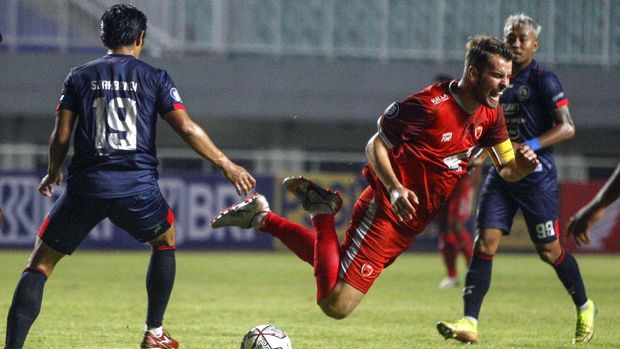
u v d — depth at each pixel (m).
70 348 21.92
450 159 18.75
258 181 71.38
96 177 18.19
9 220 68.44
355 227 18.95
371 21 87.06
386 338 24.67
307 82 84.81
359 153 86.50
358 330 26.44
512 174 19.94
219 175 70.94
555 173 24.53
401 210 17.70
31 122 84.00
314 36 86.62
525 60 24.59
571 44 86.38
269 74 84.62
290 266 56.62
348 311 19.03
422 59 86.38
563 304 35.47
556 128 23.97
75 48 84.88
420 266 59.81
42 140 84.25
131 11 18.83
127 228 18.97
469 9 86.50
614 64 86.69
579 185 73.00
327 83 84.88
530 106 24.61
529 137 24.73
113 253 68.31
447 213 43.72
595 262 64.94
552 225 24.31
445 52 86.38
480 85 18.19
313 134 85.88
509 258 69.62
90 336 24.16
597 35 86.44
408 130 18.39
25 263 55.12
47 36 83.19
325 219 19.02
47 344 22.53
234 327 26.67
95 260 60.19
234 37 84.81
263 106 84.56
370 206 18.83
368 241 18.73
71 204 18.38
